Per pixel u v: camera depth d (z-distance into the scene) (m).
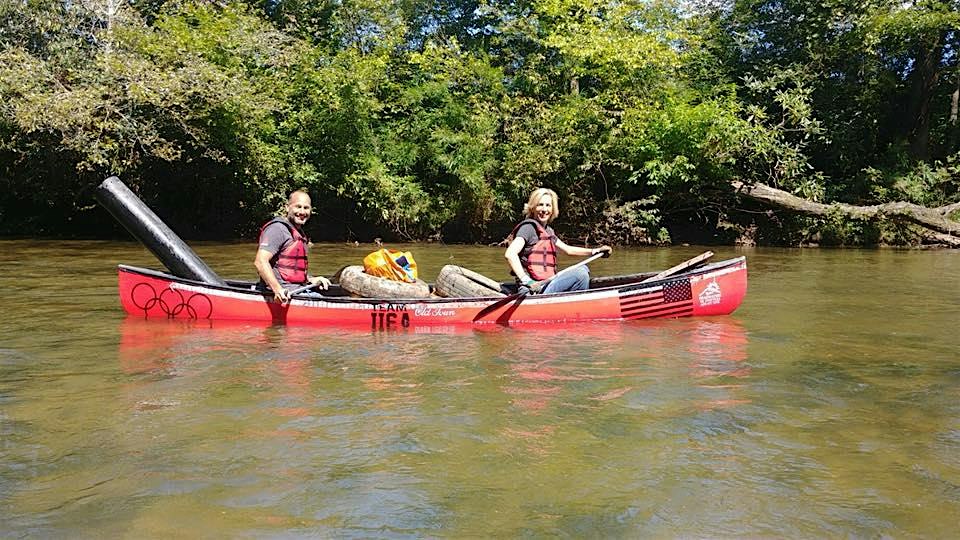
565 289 6.50
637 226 17.50
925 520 2.55
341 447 3.22
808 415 3.70
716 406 3.85
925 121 19.62
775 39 19.75
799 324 6.28
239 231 18.41
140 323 6.19
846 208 16.72
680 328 6.08
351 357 4.98
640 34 18.66
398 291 6.45
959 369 4.67
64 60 16.19
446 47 20.05
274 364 4.75
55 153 15.59
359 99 17.28
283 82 17.70
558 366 4.73
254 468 2.98
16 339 5.49
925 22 17.41
